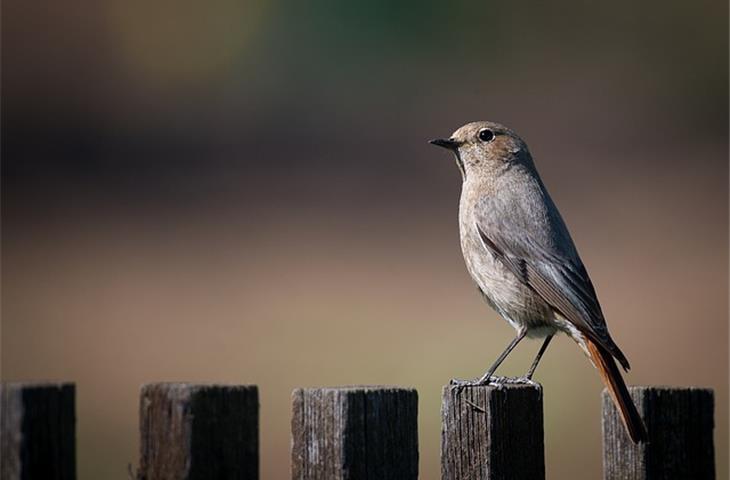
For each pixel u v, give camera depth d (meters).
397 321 15.83
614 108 30.16
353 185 24.91
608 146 28.86
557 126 29.84
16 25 32.53
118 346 14.70
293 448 5.21
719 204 22.72
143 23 32.00
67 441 4.86
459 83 30.91
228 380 13.52
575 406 12.53
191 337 15.12
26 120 31.08
